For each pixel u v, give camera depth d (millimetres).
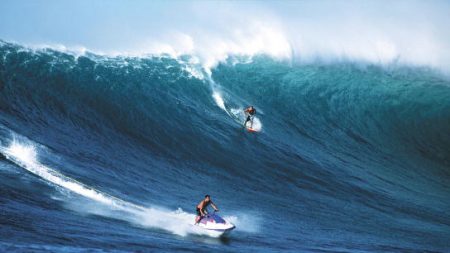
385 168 23453
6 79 20516
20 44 23203
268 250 12336
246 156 20828
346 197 18906
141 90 23297
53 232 10570
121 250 10125
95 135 19031
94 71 23297
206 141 21141
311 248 12992
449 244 15320
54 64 22641
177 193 16250
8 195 12586
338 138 25578
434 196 21000
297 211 16641
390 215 17703
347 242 14078
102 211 13227
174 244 11586
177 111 22812
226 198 16797
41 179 14227
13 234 9938
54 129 18344
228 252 11672
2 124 17312
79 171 15602
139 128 20578
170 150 19766
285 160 21234
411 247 14445
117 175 16328
